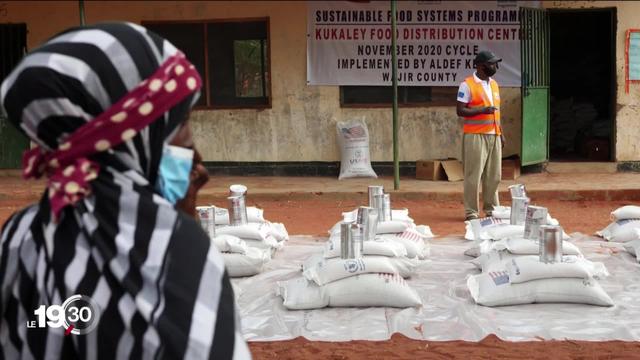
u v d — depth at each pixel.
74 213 1.51
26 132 1.53
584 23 17.41
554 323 5.25
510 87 13.92
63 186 1.49
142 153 1.54
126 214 1.50
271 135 14.27
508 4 13.81
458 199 12.09
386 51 13.99
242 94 14.33
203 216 6.69
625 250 7.57
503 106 13.97
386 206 7.37
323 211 11.49
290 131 14.23
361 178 13.84
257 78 14.25
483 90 9.66
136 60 1.51
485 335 5.05
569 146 16.03
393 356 4.72
